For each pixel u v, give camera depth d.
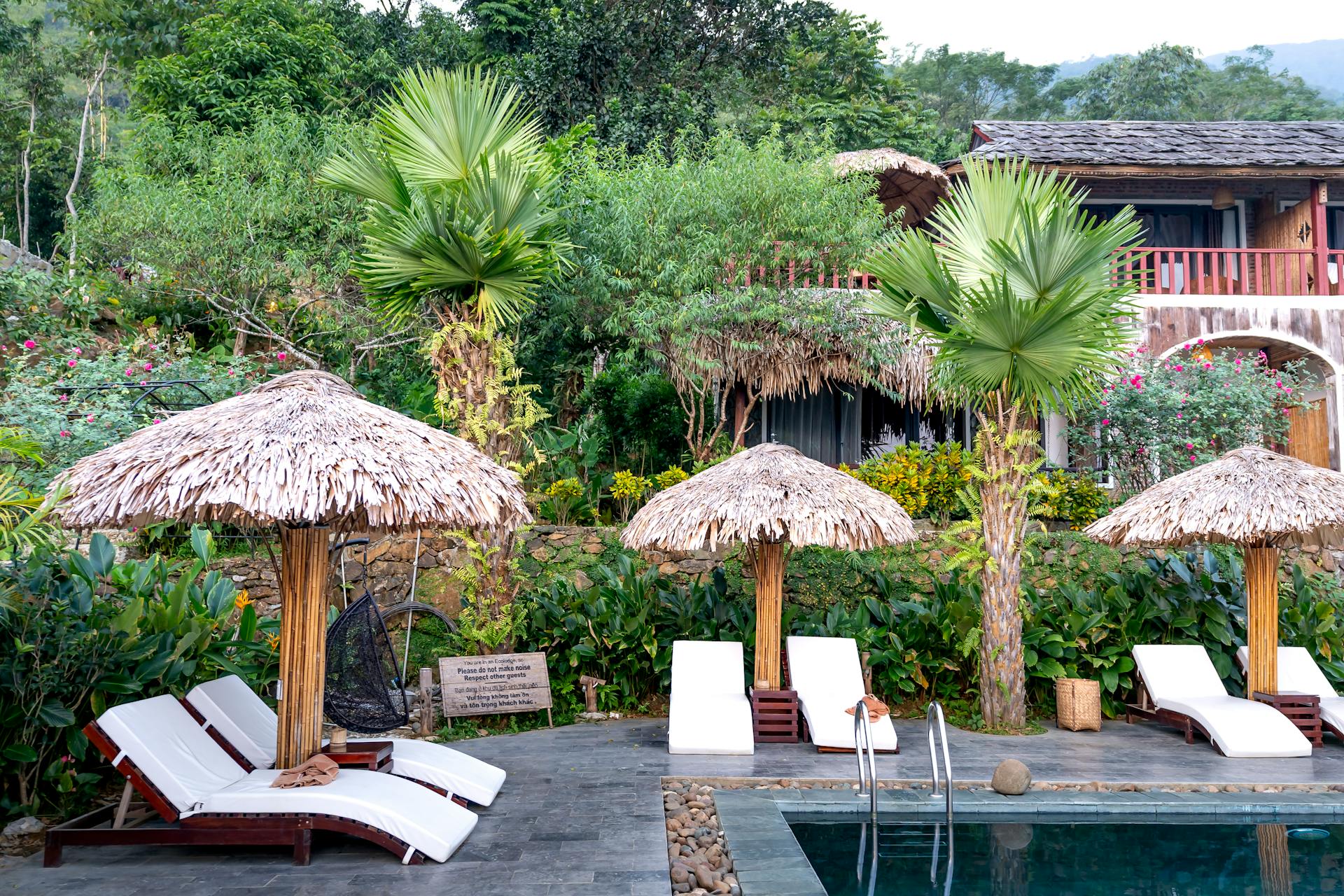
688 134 18.72
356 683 6.64
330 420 5.41
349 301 14.34
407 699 8.79
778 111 24.27
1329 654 9.95
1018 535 8.86
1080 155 15.30
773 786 6.67
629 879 4.59
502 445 8.96
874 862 5.13
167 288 14.28
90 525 5.12
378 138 9.61
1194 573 10.32
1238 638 9.91
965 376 8.66
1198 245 17.50
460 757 6.31
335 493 4.97
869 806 6.06
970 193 9.05
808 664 8.56
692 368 12.69
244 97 17.47
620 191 13.24
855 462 15.63
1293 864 5.12
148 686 6.50
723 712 7.83
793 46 26.09
